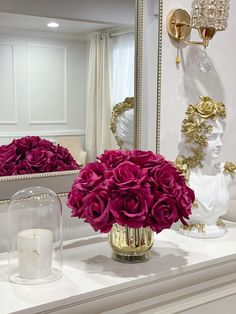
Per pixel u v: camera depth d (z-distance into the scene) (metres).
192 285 1.29
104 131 1.47
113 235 1.25
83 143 1.44
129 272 1.19
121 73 1.48
